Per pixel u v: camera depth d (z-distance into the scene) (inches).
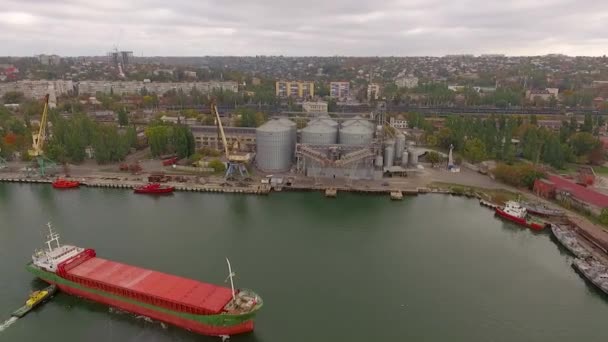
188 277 4429.1
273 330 3619.6
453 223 6181.1
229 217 6289.4
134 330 3634.4
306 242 5433.1
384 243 5447.8
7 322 3725.4
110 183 7647.6
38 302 3964.1
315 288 4293.8
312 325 3693.4
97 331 3614.7
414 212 6614.2
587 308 4072.3
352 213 6555.1
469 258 5059.1
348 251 5187.0
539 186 7165.4
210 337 3538.4
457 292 4288.9
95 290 3922.2
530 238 5698.8
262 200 7111.2
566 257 5152.6
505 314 3932.1
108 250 5039.4
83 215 6254.9
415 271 4704.7
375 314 3873.0
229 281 4372.5
